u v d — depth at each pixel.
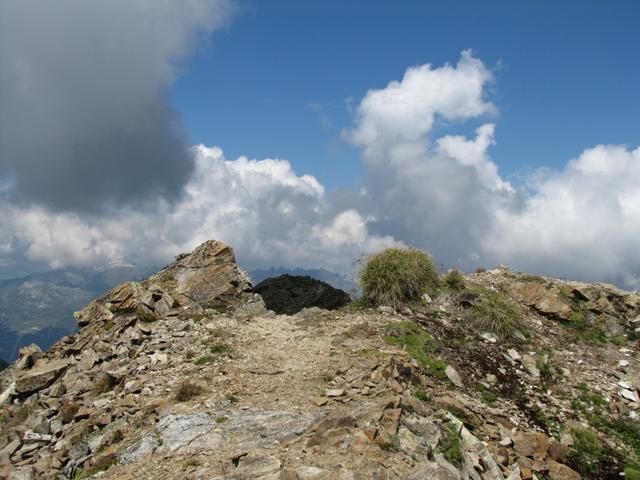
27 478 12.28
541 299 23.53
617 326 21.78
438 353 17.95
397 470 9.73
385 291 23.16
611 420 15.70
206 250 29.48
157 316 24.45
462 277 24.94
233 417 12.46
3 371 24.70
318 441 10.80
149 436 11.85
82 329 26.16
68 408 16.58
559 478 12.53
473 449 11.86
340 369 15.76
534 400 16.33
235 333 20.97
